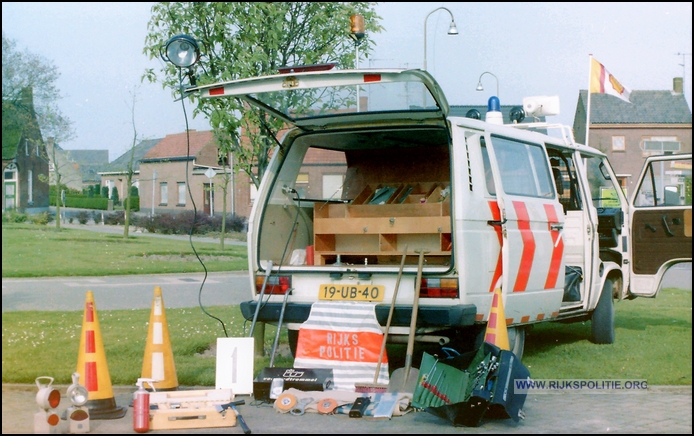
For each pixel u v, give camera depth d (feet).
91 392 19.97
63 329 33.60
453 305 22.06
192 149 158.30
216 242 103.24
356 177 28.55
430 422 19.42
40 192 155.63
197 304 44.62
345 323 22.40
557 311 27.35
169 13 31.60
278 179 25.71
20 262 69.00
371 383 21.83
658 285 32.01
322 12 32.35
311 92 24.48
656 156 32.37
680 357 27.78
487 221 23.20
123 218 131.23
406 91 22.75
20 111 99.40
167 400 19.80
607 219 31.91
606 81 39.24
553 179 28.17
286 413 20.36
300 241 26.68
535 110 31.65
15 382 23.99
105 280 59.67
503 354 19.27
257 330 27.07
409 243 24.97
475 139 23.48
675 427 18.69
